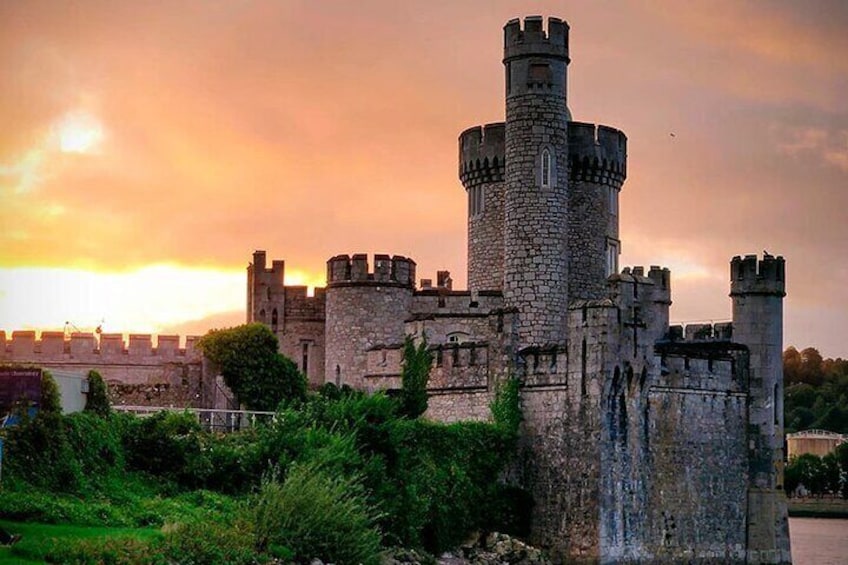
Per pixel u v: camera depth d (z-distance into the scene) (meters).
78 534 67.31
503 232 108.62
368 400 86.06
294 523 73.31
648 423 91.94
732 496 95.75
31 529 67.38
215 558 68.19
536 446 92.56
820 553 118.62
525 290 100.75
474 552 88.19
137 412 92.50
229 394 104.69
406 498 83.25
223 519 74.19
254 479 80.94
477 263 110.00
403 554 81.12
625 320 90.94
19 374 76.50
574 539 90.06
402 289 110.25
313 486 74.56
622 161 111.19
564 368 91.69
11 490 72.12
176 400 105.19
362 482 80.81
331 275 111.06
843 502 177.50
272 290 118.81
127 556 64.19
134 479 79.12
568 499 90.69
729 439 96.06
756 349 97.88
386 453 84.12
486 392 94.94
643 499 91.38
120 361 120.00
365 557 74.69
